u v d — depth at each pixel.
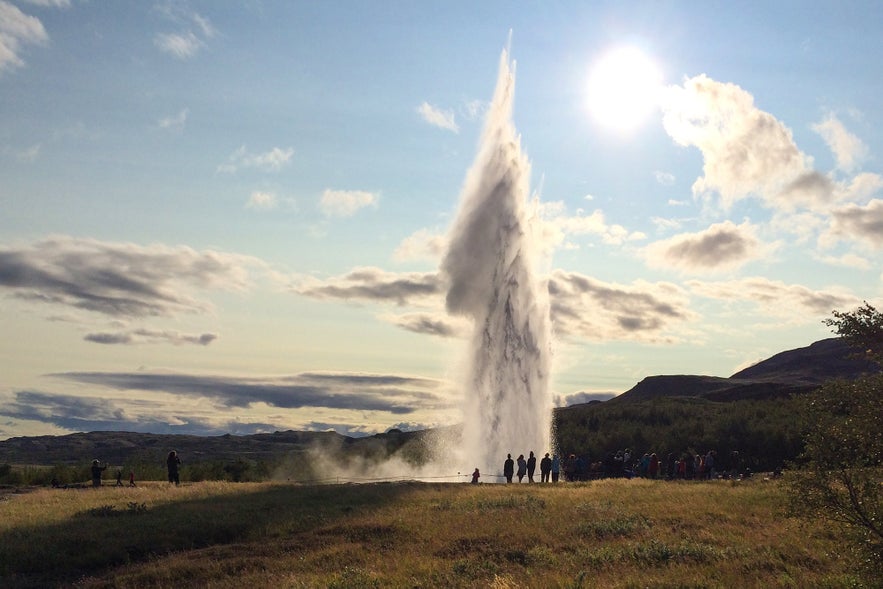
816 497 16.53
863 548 16.17
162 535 27.27
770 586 18.00
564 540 24.77
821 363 190.25
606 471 57.22
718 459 71.25
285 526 28.39
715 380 194.88
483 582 19.50
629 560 21.47
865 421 16.20
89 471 59.66
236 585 20.69
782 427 69.38
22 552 24.67
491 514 29.56
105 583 21.91
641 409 99.25
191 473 65.00
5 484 55.84
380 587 19.44
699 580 18.67
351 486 42.38
